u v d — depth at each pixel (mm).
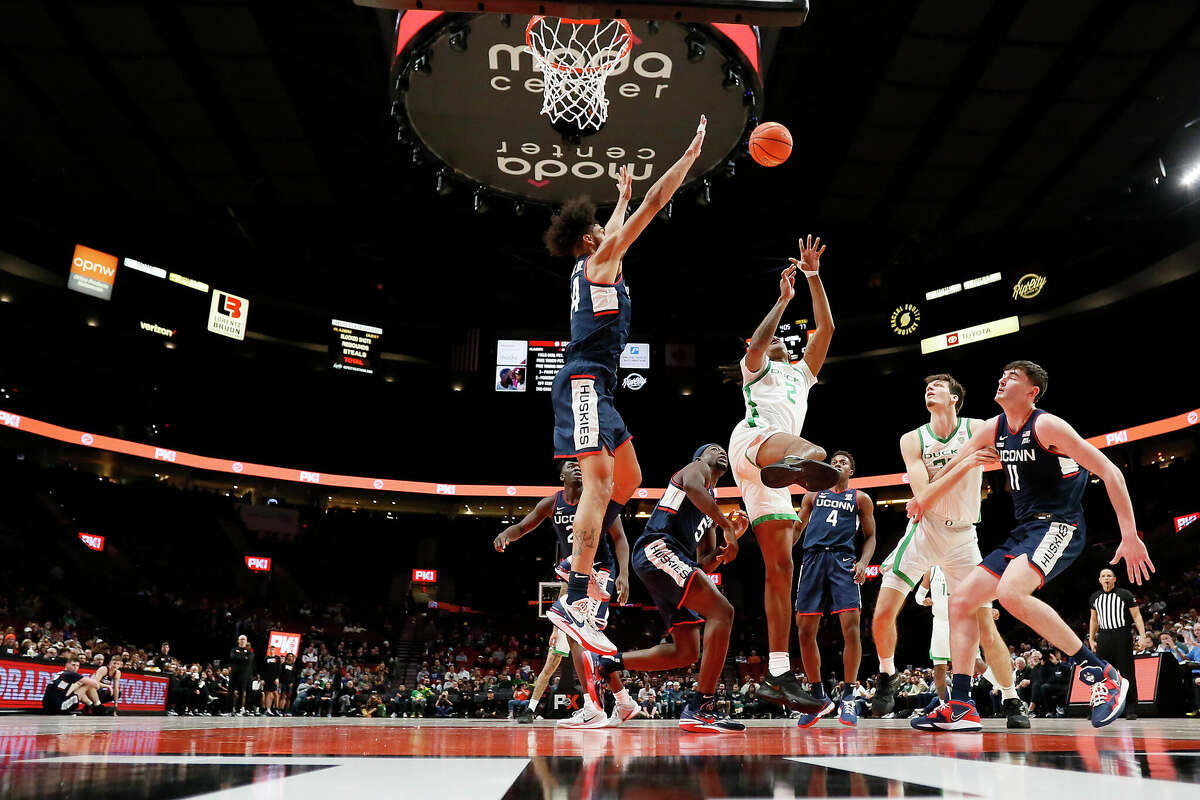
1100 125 20156
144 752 1961
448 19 8125
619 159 10539
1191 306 25938
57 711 11984
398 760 1729
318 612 31188
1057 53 17281
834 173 22906
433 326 34625
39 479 27781
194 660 24859
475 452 35250
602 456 3541
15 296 26734
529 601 34531
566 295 33719
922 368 31422
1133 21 16250
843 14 17000
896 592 5754
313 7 16906
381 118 21031
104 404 30750
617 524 4887
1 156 22719
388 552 35031
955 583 5555
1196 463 25531
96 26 17266
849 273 30812
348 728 5387
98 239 27969
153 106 20172
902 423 32656
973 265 29750
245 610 29500
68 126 21359
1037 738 3047
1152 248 25547
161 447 30203
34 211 26203
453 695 20938
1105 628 9633
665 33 8352
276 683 18453
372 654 28688
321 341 32844
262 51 18047
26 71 18953
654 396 34375
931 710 3975
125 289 28453
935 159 21656
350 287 33406
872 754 1957
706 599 3891
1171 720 7797
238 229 27891
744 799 1050
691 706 3883
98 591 25250
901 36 17156
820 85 19234
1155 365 28016
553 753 2023
